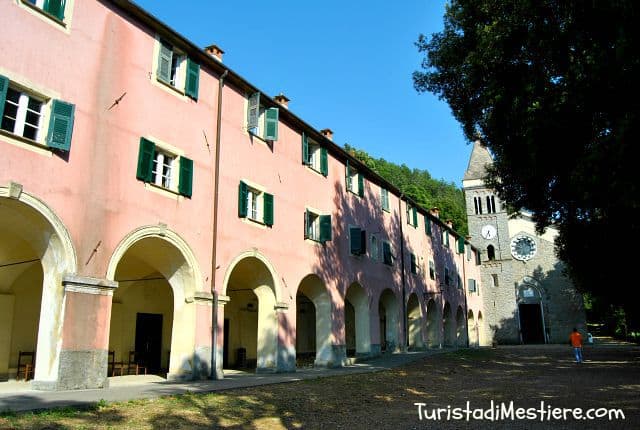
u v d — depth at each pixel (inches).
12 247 564.1
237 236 692.1
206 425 364.2
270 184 780.6
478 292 2032.5
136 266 721.0
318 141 939.3
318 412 440.1
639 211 535.2
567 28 478.0
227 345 945.5
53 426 316.8
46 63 481.7
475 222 2201.0
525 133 521.0
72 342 465.1
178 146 621.6
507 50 543.8
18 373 608.7
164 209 586.6
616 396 535.5
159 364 808.9
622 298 983.0
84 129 508.7
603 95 450.6
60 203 474.0
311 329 1253.7
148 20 600.1
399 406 485.7
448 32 666.8
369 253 1095.0
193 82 657.6
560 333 1984.5
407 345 1248.2
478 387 639.8
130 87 569.0
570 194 594.2
